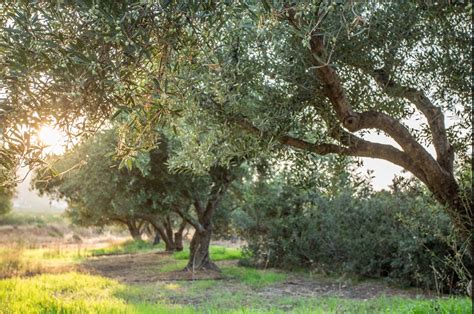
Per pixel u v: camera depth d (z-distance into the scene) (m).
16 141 2.51
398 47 4.77
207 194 14.52
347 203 14.15
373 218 13.67
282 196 16.55
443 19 4.62
